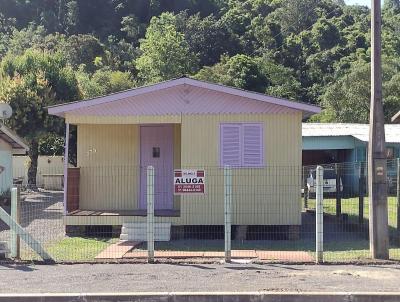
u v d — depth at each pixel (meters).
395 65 54.34
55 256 11.88
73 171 16.38
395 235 14.02
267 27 81.00
